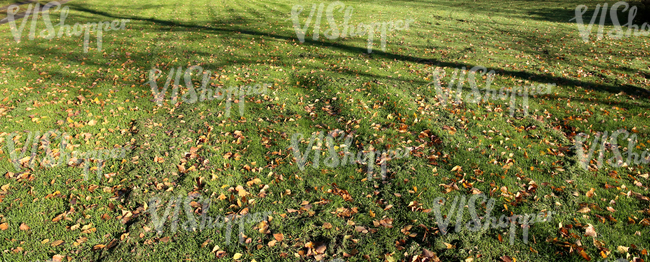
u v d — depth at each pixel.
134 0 19.09
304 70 8.67
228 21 14.47
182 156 4.99
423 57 9.68
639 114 6.11
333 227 3.77
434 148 5.19
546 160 4.87
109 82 7.73
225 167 4.74
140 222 3.79
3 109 6.21
